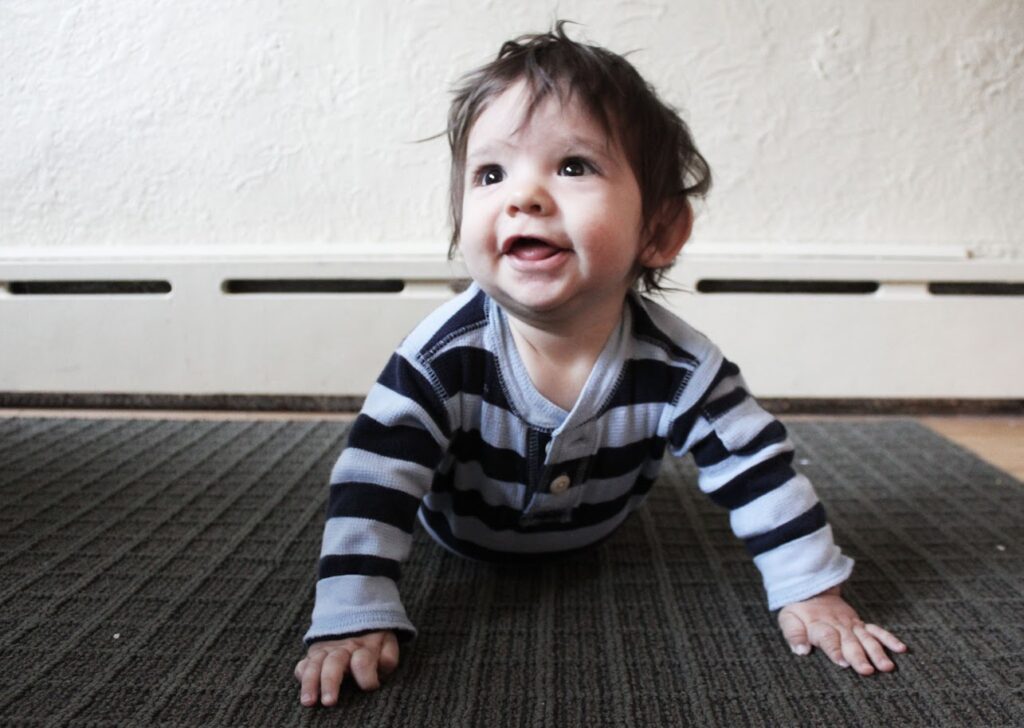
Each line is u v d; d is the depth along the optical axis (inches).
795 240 45.9
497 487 24.1
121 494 33.7
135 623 23.7
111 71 44.3
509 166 20.5
